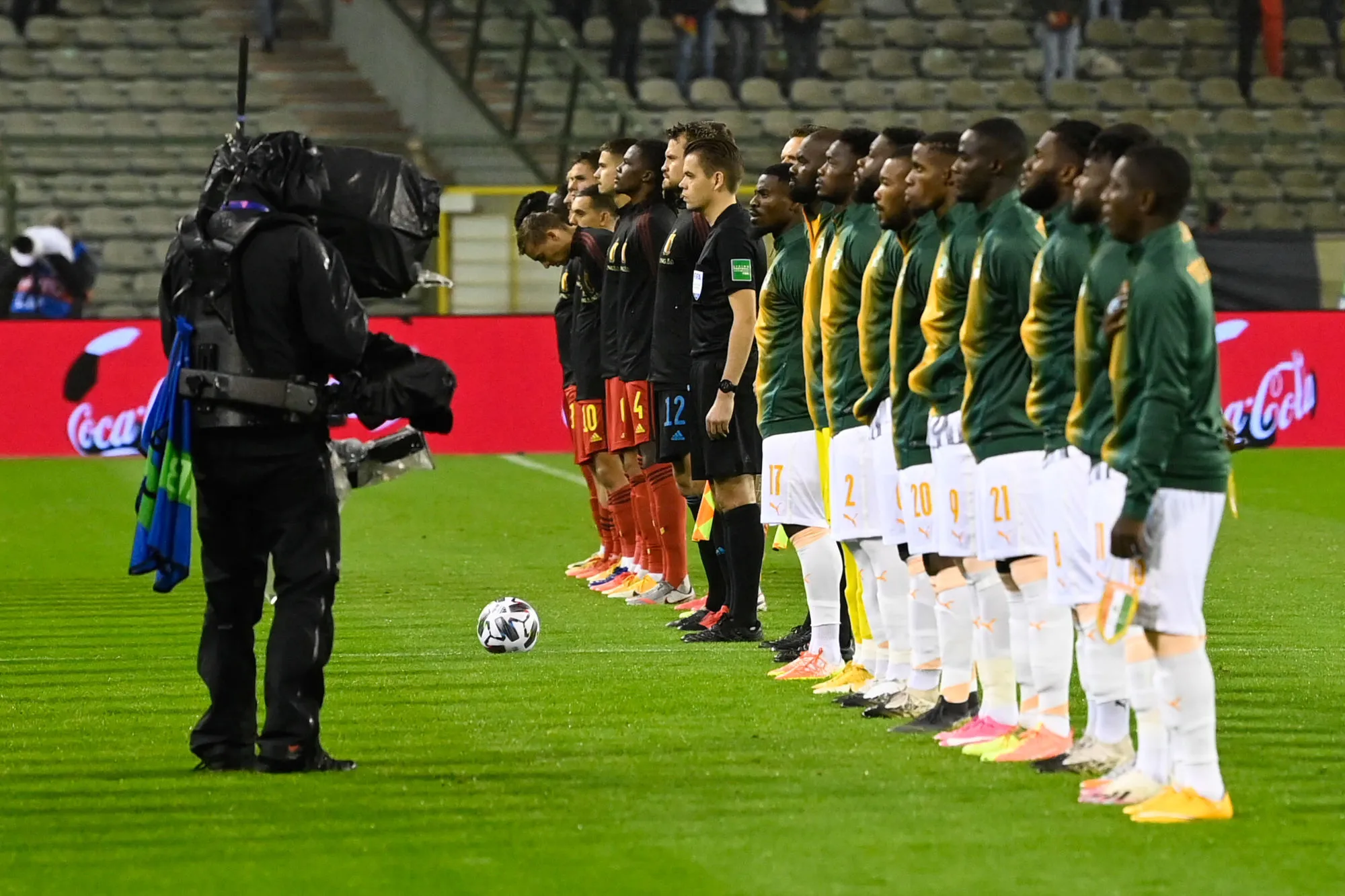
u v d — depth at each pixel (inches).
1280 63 3144.7
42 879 613.3
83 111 2957.7
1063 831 658.2
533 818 690.8
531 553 1632.6
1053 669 771.4
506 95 2874.0
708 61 2997.0
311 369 760.3
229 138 784.3
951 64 3166.8
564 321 1489.9
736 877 605.9
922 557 861.2
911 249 820.0
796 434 978.7
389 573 1498.5
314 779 762.2
